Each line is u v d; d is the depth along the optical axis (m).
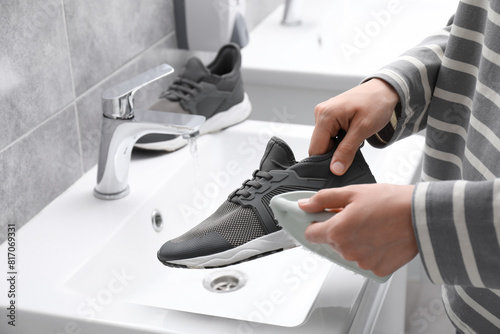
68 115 0.93
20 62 0.81
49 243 0.82
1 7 0.77
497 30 0.67
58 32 0.88
